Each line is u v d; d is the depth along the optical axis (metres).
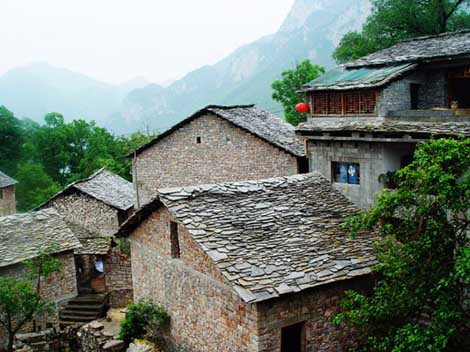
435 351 7.26
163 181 21.09
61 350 15.95
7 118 47.19
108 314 19.11
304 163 16.41
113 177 29.42
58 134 47.12
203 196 11.38
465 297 8.26
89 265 22.39
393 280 8.47
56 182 47.59
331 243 10.56
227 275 8.98
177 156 20.41
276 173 16.97
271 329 9.30
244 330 9.54
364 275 10.02
